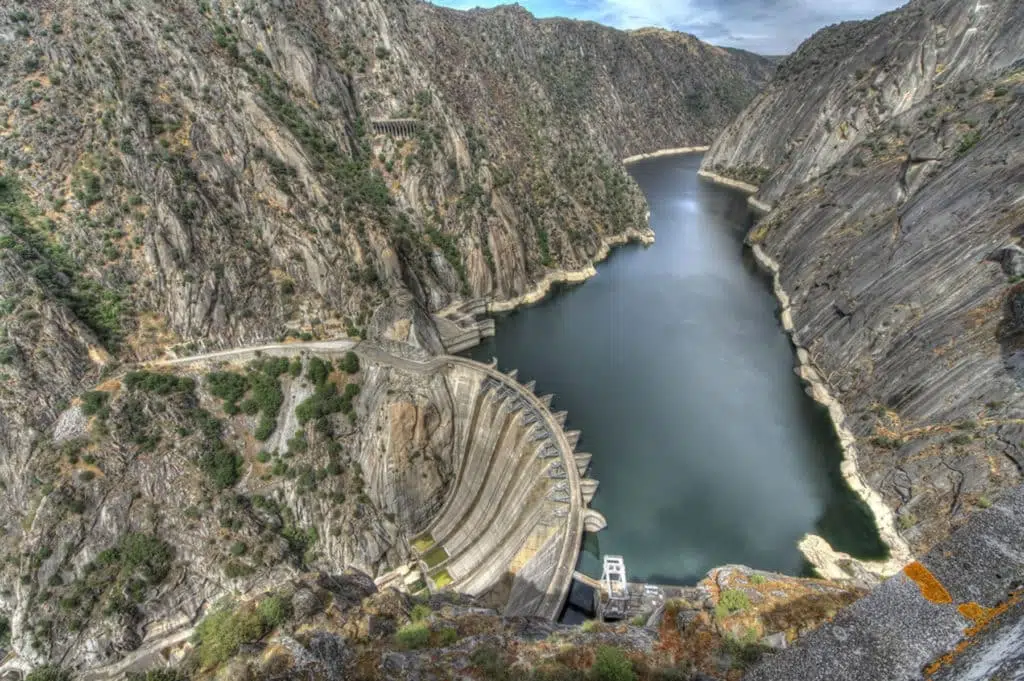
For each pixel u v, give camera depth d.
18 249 87.94
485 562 83.38
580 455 88.62
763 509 82.81
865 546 75.44
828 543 76.38
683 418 102.94
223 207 105.69
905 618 12.89
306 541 85.81
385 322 107.25
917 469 76.12
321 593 40.38
